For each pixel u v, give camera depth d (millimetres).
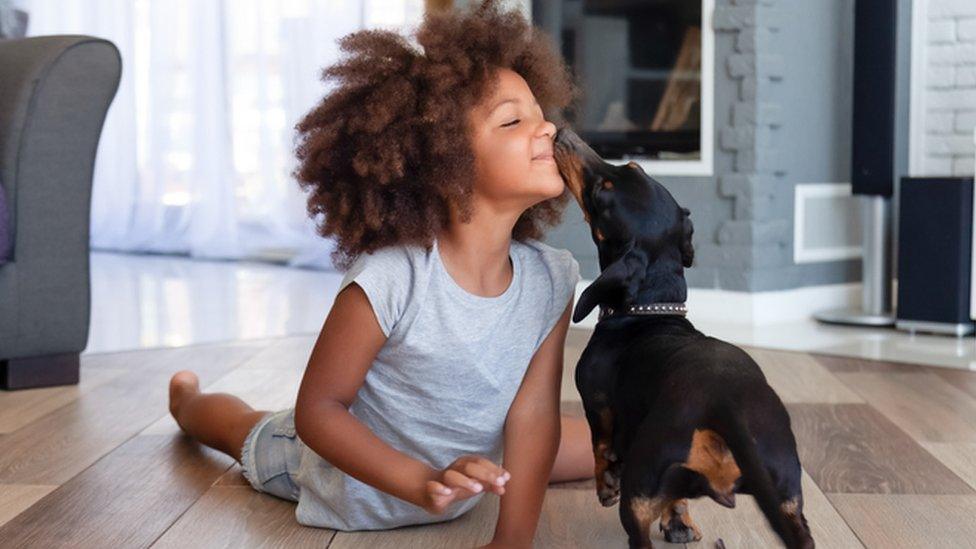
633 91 4691
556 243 4727
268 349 3662
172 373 3268
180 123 6723
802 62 4496
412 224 1639
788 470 1424
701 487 1478
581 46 4781
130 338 3920
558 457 2100
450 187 1597
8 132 3002
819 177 4598
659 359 1549
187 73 6680
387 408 1747
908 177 4152
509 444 1792
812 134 4555
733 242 4422
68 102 3053
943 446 2432
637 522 1472
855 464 2285
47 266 3039
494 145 1599
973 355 3654
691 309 4512
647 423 1479
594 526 1900
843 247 4695
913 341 3957
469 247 1677
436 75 1592
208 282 5508
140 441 2482
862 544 1806
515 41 1693
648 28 4633
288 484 2010
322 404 1649
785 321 4449
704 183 4492
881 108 4266
